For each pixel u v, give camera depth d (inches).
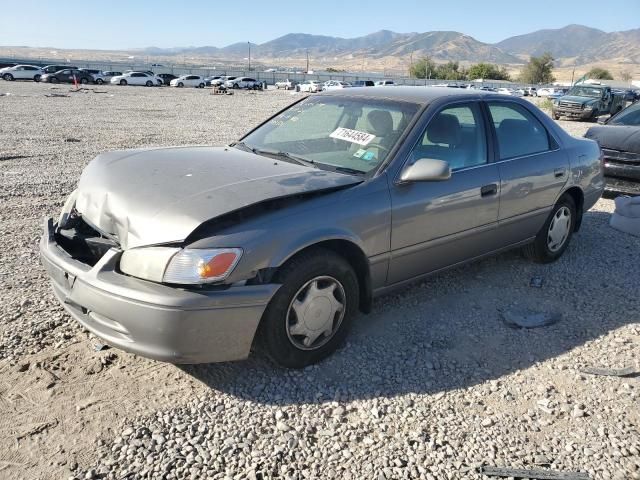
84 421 113.0
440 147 158.9
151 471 101.0
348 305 137.9
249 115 897.5
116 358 135.3
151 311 110.9
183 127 671.1
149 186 128.6
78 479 98.4
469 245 169.9
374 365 137.4
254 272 117.8
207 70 3543.3
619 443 112.7
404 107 161.9
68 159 416.5
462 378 133.7
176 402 120.5
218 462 104.0
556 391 129.8
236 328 117.3
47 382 124.6
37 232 232.8
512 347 148.6
